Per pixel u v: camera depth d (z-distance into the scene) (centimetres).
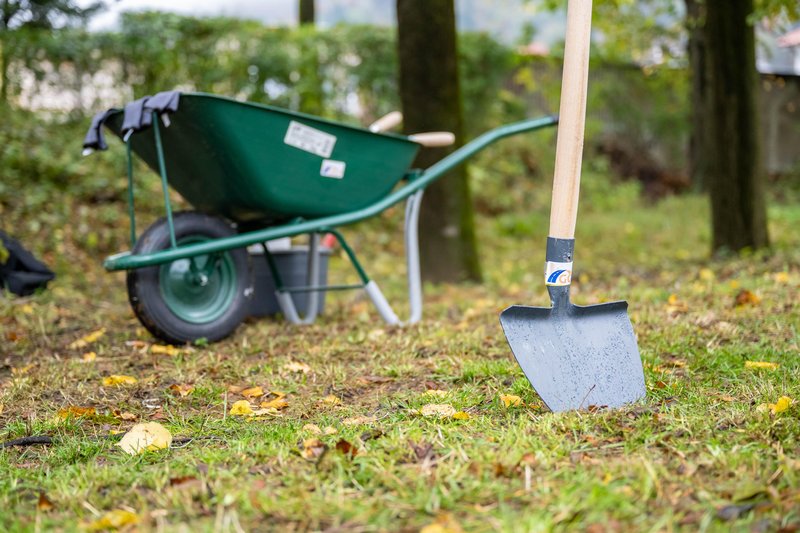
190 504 181
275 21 1281
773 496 171
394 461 204
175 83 1133
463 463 200
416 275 471
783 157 2061
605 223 1313
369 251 1010
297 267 509
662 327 389
